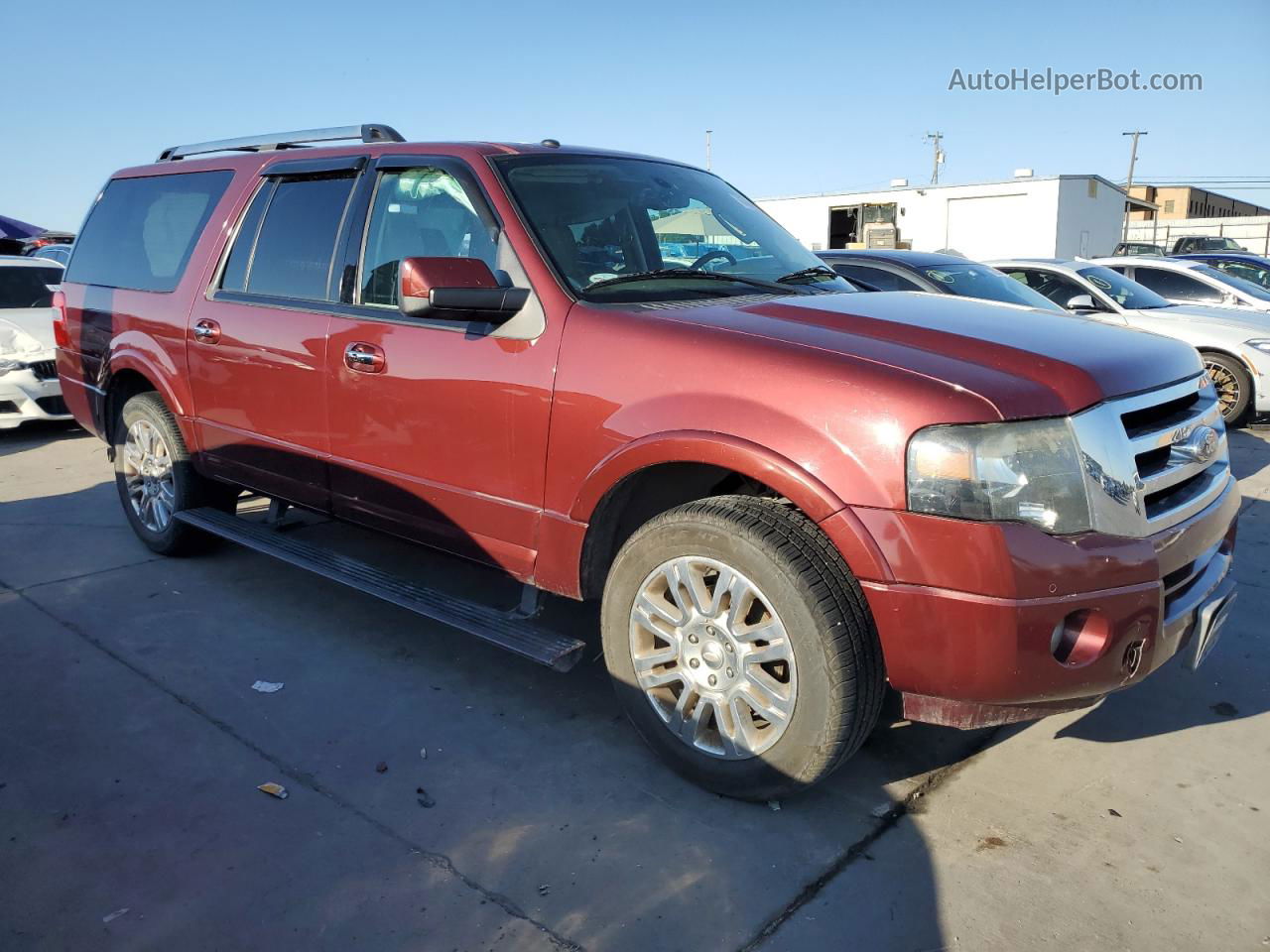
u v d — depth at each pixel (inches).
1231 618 167.9
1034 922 93.5
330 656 151.7
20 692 138.8
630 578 116.0
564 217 133.6
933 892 97.9
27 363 311.1
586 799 113.7
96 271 204.7
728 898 96.7
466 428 129.6
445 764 121.4
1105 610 95.8
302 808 111.7
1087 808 112.7
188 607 170.6
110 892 97.4
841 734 102.1
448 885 98.7
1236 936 91.9
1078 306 371.9
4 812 110.5
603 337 116.5
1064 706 100.0
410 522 141.9
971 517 93.8
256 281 164.1
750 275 143.1
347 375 144.3
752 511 106.2
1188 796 115.0
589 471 116.4
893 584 96.7
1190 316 366.6
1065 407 97.1
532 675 146.3
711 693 111.3
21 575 186.1
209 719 131.9
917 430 95.3
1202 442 112.0
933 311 121.5
